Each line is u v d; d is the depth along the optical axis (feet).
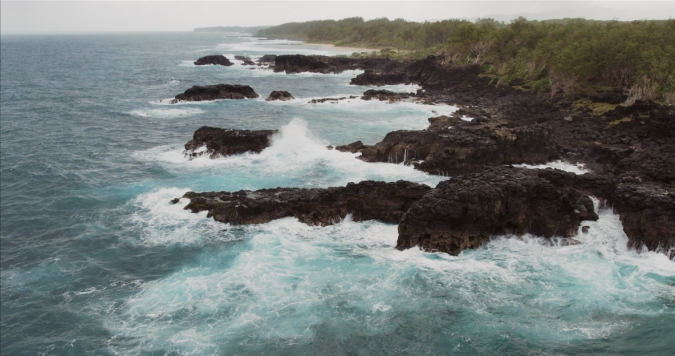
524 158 166.61
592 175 130.00
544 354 78.54
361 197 126.00
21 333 87.66
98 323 89.45
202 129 193.88
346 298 93.66
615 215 121.29
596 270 101.04
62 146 203.72
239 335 84.43
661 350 78.28
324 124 237.66
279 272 102.68
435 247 109.40
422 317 88.02
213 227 123.95
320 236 118.32
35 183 159.12
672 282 96.37
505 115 239.71
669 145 155.74
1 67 559.38
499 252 108.99
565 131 196.13
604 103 233.35
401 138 172.45
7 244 119.44
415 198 123.03
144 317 90.48
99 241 119.65
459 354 79.56
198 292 97.09
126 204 140.87
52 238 122.42
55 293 99.45
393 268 103.09
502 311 89.10
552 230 111.65
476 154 159.02
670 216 103.50
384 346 81.76
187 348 81.66
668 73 215.92
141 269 107.04
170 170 170.60
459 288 95.96
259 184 154.30
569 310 88.84
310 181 155.94
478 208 107.24
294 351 80.84
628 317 86.63
